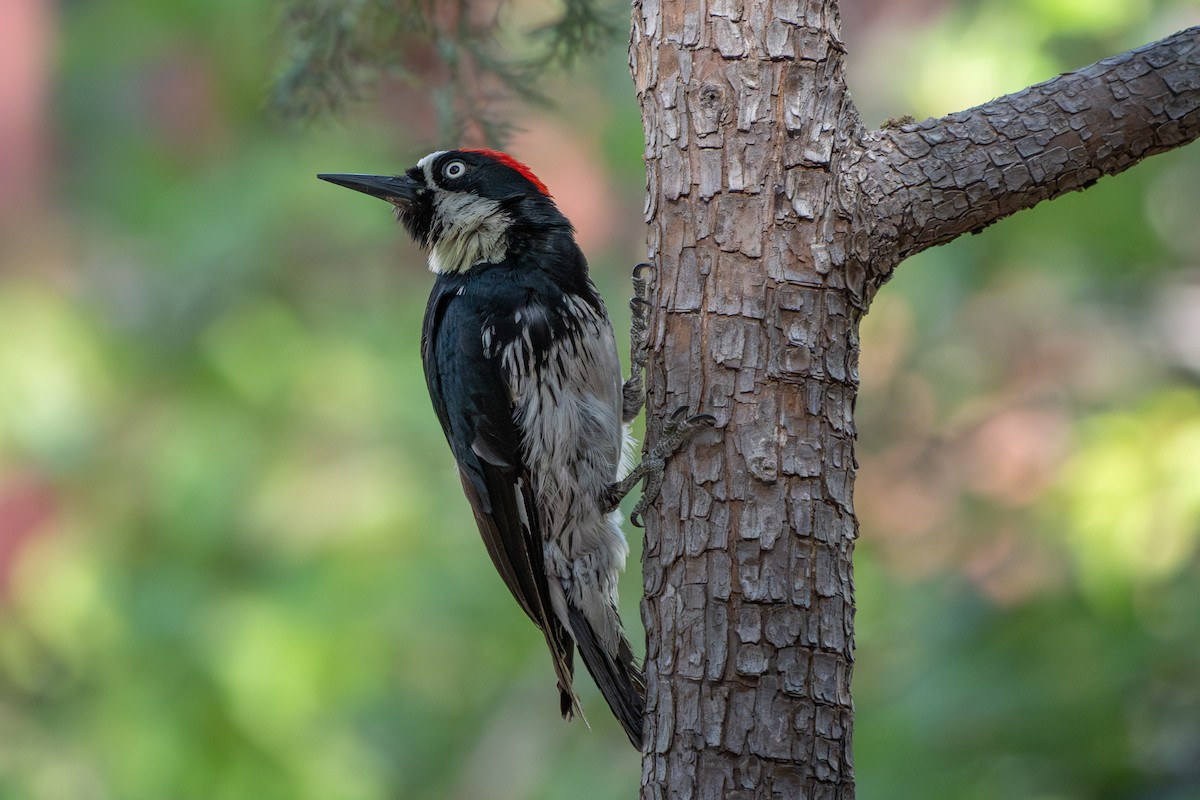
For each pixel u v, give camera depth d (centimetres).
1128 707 1097
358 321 1530
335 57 984
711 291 640
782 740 612
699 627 627
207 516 1384
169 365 1469
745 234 637
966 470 1402
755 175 638
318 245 1529
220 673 1281
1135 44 1348
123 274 1538
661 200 656
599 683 802
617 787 1484
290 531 1423
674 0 654
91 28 1611
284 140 1506
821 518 629
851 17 1557
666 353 650
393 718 1515
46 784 1263
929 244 659
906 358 1452
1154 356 1391
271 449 1452
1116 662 1116
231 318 1484
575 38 980
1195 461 1183
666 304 652
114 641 1305
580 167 1570
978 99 1372
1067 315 1429
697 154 645
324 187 1500
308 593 1383
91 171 1609
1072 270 1433
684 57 649
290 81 993
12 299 1447
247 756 1259
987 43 1374
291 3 984
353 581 1404
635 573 1475
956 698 1142
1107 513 1182
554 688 1556
